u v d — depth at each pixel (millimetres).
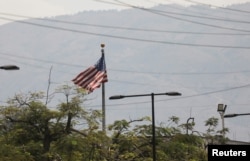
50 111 162125
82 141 161000
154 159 169750
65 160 159750
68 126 162625
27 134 163625
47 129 162500
